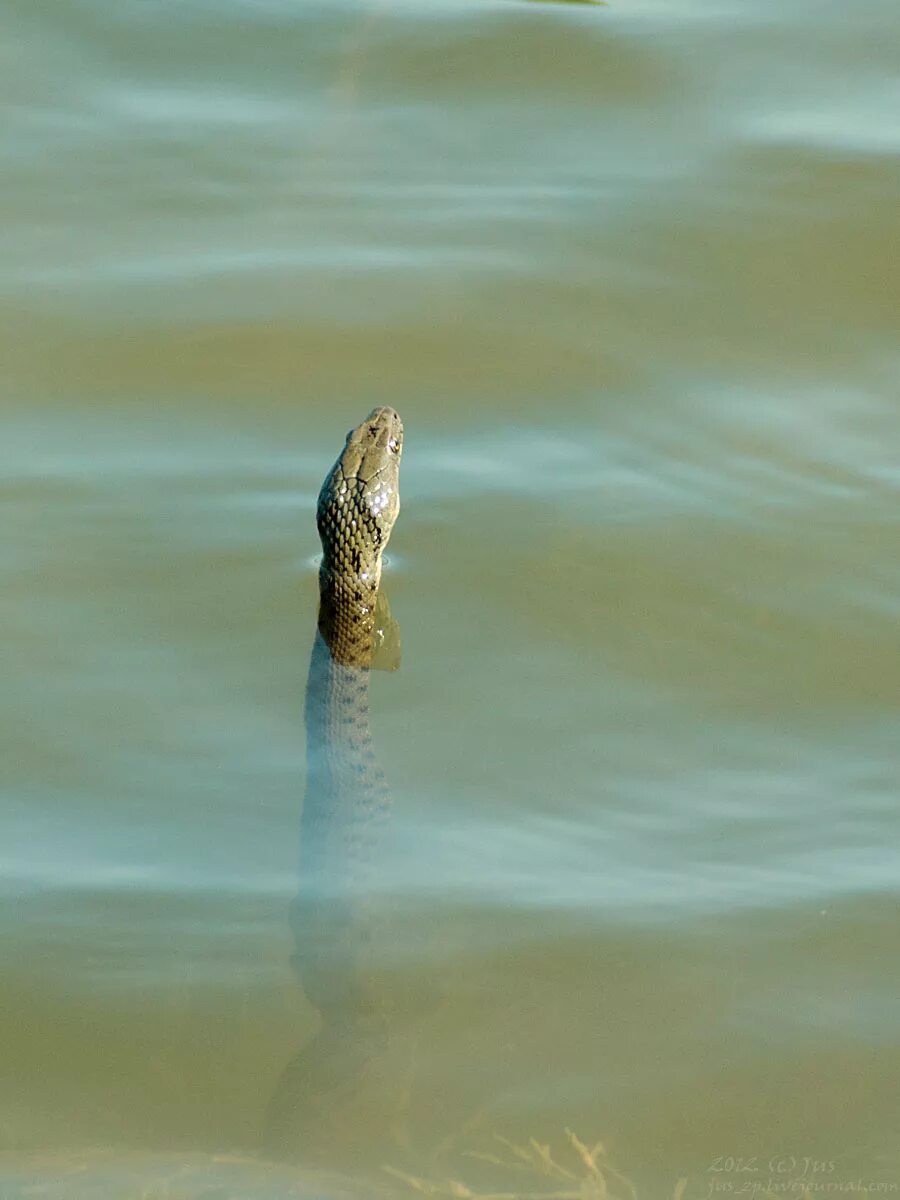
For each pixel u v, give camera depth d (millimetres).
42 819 25641
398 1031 22406
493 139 43844
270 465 33188
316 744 27156
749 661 29062
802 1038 22406
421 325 37469
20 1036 22344
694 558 31172
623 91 45250
